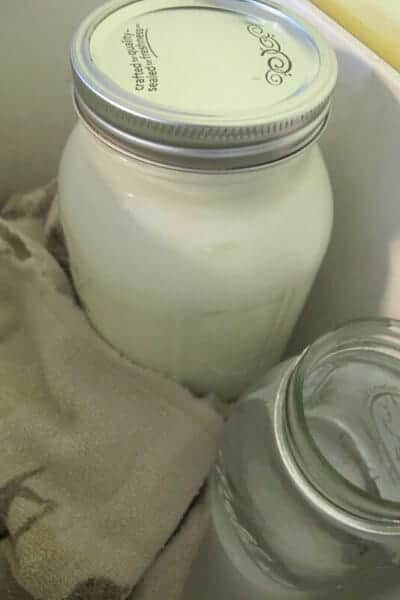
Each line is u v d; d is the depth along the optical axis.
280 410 0.26
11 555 0.36
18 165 0.48
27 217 0.46
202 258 0.31
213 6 0.33
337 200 0.37
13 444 0.36
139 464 0.36
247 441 0.27
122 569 0.34
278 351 0.40
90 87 0.28
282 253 0.32
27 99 0.45
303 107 0.28
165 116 0.27
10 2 0.40
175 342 0.36
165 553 0.36
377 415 0.28
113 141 0.29
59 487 0.36
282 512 0.25
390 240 0.34
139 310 0.34
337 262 0.38
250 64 0.30
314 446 0.23
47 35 0.42
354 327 0.27
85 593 0.33
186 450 0.36
